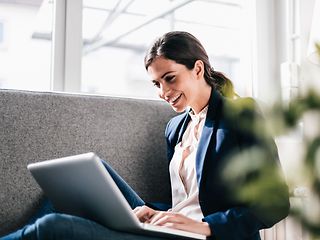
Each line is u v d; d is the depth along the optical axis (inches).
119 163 63.7
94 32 87.7
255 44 84.0
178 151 58.4
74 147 61.6
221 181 50.2
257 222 45.6
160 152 66.1
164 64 53.6
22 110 59.5
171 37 55.0
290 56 81.3
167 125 64.1
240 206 47.6
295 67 74.3
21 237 35.0
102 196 37.1
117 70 131.7
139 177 64.4
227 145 50.9
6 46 81.5
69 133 61.6
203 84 56.3
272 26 85.0
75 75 73.0
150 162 65.3
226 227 44.7
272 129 15.0
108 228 38.6
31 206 58.4
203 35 91.0
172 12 94.5
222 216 45.6
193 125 58.2
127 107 65.4
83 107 62.9
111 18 91.9
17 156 58.4
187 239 39.9
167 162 66.2
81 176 37.9
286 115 14.8
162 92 54.6
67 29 72.7
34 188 58.8
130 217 36.7
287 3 82.5
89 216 41.3
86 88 74.9
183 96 54.5
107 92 80.6
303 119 15.1
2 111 58.5
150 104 66.9
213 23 90.4
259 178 15.8
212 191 50.9
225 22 89.6
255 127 16.5
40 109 60.5
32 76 74.0
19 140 58.8
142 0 96.2
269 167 16.5
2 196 57.0
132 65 142.1
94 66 77.8
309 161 14.2
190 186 55.3
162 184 65.5
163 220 43.8
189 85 54.4
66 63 72.4
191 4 92.0
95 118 63.3
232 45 88.9
